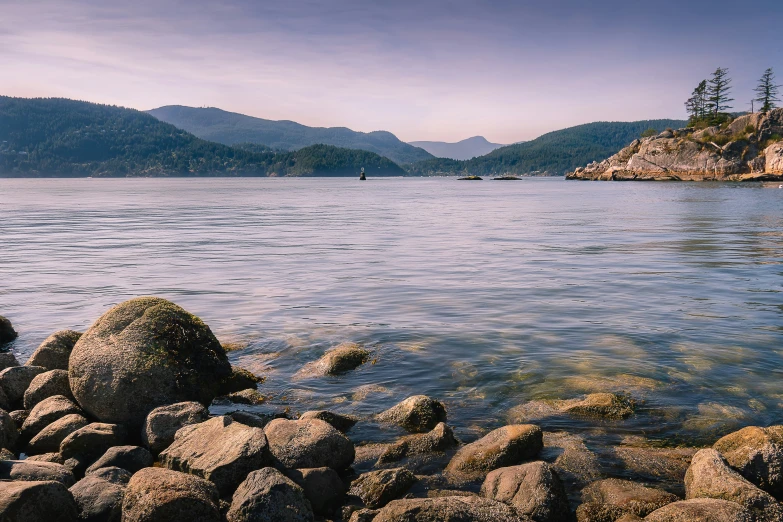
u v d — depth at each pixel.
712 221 36.69
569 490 5.83
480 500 5.25
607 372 9.14
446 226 36.34
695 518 4.80
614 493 5.64
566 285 16.27
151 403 7.95
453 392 8.55
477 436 7.10
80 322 12.98
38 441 7.09
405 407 7.62
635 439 6.92
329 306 14.01
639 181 147.50
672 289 15.48
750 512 4.88
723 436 6.89
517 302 14.22
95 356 8.25
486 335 11.35
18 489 5.06
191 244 27.09
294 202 71.81
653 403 7.93
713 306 13.46
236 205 64.94
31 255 23.45
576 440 6.87
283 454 6.17
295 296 15.19
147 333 8.59
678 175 140.00
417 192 110.69
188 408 7.43
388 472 5.94
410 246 25.83
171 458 6.38
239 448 6.00
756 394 8.20
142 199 80.94
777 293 14.80
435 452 6.64
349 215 47.66
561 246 25.09
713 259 20.59
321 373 9.43
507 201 70.31
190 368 8.53
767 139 128.75
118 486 5.75
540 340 10.98
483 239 28.41
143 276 18.41
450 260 21.41
